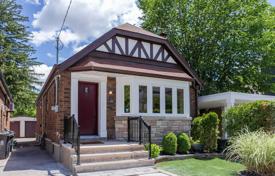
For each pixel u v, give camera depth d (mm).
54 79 11938
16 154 12906
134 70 11328
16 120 28844
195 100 14609
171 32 20375
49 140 13719
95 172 7883
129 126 10773
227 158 10125
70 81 10727
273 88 20188
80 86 11289
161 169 8539
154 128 11867
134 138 10930
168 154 10609
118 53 12055
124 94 11781
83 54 10805
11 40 28859
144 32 13125
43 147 15828
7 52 26953
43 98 18688
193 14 19750
